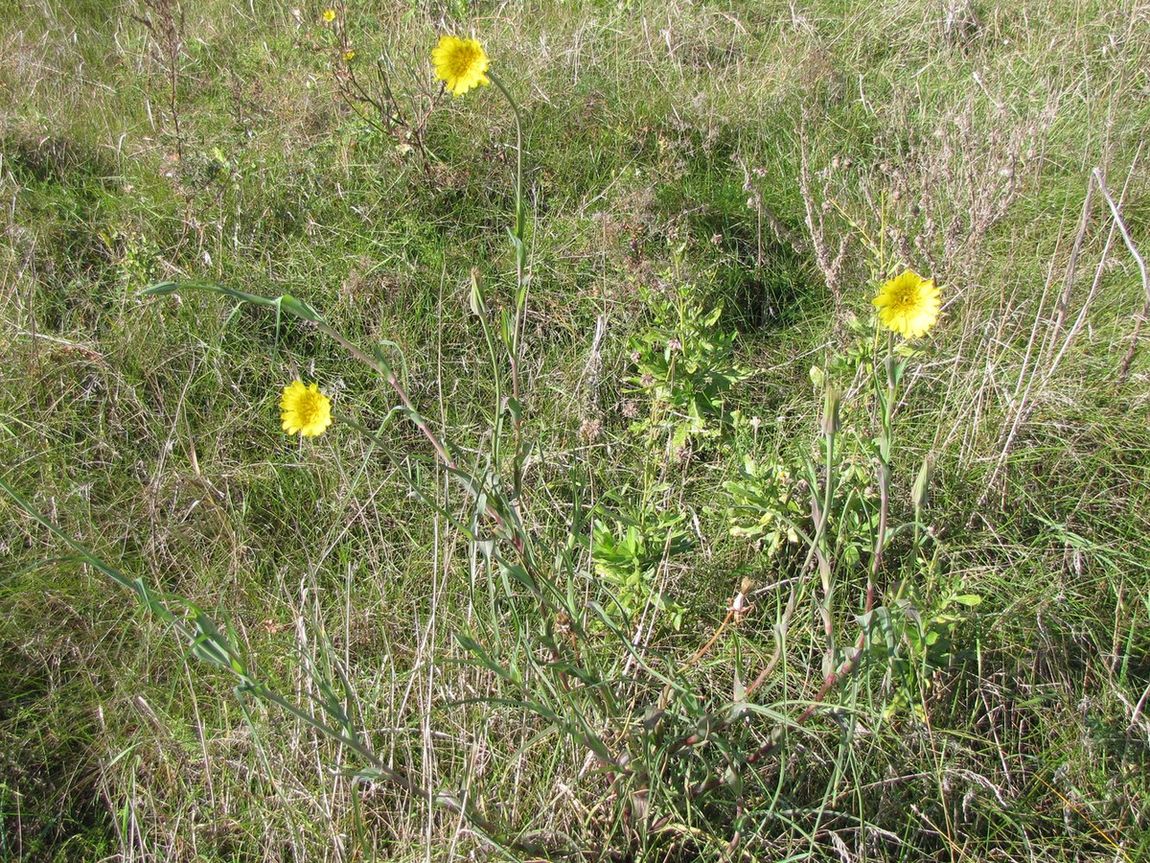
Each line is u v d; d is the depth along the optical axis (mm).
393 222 1679
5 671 1151
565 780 1010
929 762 1034
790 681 1093
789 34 2275
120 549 1263
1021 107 1907
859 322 1307
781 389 1467
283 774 1036
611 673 1040
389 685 1104
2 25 2393
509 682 1069
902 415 1353
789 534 1126
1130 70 1987
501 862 947
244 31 2336
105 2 2516
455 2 2258
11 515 1268
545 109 1945
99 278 1587
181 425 1393
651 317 1534
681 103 1952
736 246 1686
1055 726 1055
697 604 1186
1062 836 993
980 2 2307
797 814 1011
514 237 875
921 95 2033
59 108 2020
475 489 869
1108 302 1484
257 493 1334
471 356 1497
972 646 1102
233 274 1569
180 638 1144
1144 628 1120
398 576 1239
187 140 1870
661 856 990
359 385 1460
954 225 1423
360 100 1884
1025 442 1295
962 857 971
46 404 1407
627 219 1645
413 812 1011
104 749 1099
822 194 1645
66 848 1044
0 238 1594
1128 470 1271
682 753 973
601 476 1346
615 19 2252
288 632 1174
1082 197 1661
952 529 1228
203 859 1013
